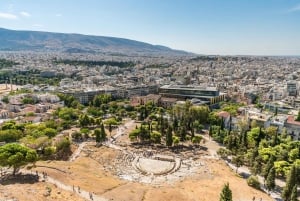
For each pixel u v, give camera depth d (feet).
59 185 376.07
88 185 396.37
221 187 433.89
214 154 613.11
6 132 588.09
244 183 456.45
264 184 464.65
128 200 362.94
